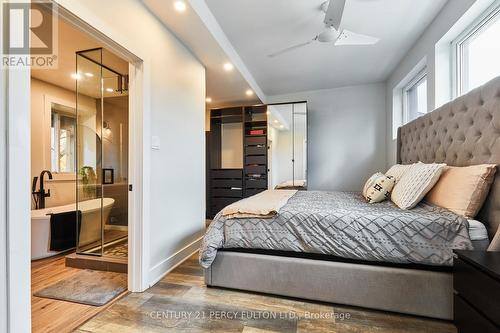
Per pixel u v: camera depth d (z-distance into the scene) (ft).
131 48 5.90
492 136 4.98
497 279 2.94
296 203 7.29
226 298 5.91
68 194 12.38
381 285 5.17
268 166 15.21
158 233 7.04
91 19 4.80
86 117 9.64
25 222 3.51
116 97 9.52
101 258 8.04
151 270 6.65
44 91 11.68
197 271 7.52
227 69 10.58
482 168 4.84
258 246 5.98
